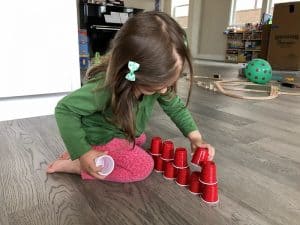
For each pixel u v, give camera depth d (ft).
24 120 4.28
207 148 2.58
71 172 2.66
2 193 2.33
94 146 2.60
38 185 2.46
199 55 20.22
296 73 11.08
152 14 2.00
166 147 2.68
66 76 4.58
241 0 17.44
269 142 3.63
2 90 4.09
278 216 2.10
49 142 3.41
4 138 3.52
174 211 2.12
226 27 18.01
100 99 2.16
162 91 2.04
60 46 4.43
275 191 2.45
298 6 11.13
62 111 2.25
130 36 1.87
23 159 2.95
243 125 4.33
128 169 2.50
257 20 16.93
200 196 2.32
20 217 2.03
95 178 2.55
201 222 2.00
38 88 4.36
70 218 2.02
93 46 13.10
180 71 1.97
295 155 3.24
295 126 4.36
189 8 20.15
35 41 4.20
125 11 14.17
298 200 2.32
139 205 2.18
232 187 2.49
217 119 4.61
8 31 3.96
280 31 11.82
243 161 3.03
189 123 2.84
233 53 17.43
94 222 1.98
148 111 2.55
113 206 2.17
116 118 2.26
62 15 4.35
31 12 4.08
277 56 12.12
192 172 2.54
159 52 1.83
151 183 2.51
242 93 6.92
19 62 4.13
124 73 1.92
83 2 13.15
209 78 9.09
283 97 6.64
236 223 2.00
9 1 3.89
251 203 2.25
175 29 1.94
